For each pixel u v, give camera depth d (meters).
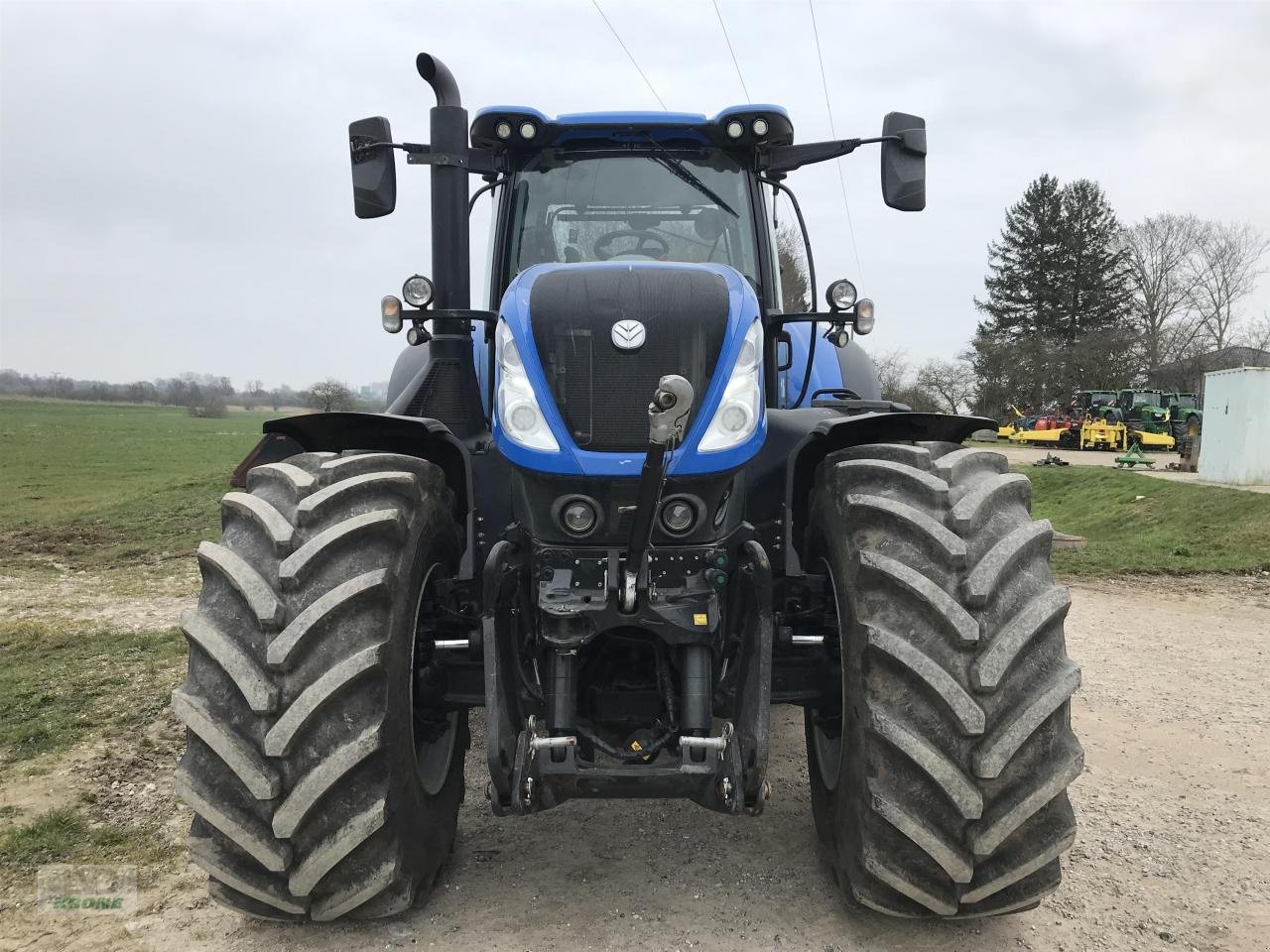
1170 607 7.87
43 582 9.02
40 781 3.87
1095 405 33.31
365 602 2.46
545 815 3.57
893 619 2.46
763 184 3.95
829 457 3.00
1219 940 2.69
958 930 2.72
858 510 2.64
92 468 24.33
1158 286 53.59
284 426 2.92
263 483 2.76
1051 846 2.41
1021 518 2.63
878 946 2.64
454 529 3.12
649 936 2.68
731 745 2.57
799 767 4.09
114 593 8.39
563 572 2.73
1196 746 4.39
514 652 2.82
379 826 2.40
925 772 2.34
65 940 2.70
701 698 2.66
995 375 50.31
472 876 3.07
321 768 2.32
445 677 2.98
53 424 52.31
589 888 2.98
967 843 2.37
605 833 3.40
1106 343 49.00
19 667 5.64
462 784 3.20
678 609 2.65
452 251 3.58
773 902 2.88
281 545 2.48
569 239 3.88
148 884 3.04
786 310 4.52
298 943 2.66
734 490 2.84
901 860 2.46
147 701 4.94
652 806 3.65
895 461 2.78
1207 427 15.48
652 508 2.40
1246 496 12.31
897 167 3.64
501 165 3.92
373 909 2.59
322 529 2.54
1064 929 2.74
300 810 2.31
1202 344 51.22
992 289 64.25
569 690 2.69
